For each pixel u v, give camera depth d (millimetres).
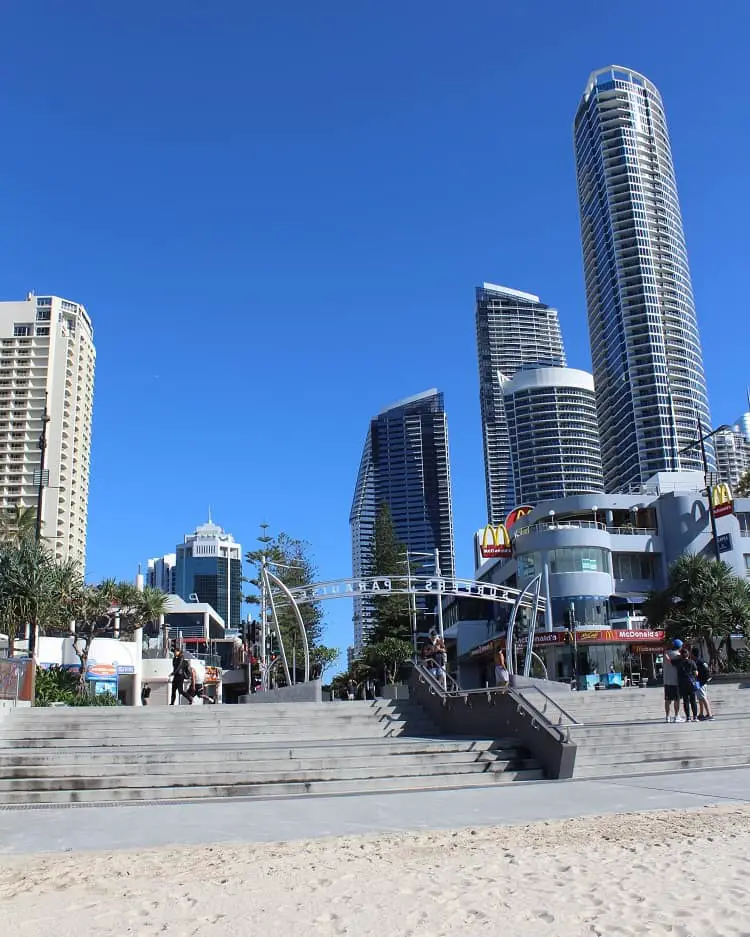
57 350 132500
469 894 6758
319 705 19625
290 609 72250
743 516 68562
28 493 127125
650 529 67375
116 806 12383
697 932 5660
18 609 30422
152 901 6789
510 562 71125
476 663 73000
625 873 7324
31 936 5930
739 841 8570
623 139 197750
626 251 189750
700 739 17828
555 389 182625
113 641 53031
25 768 13898
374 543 79812
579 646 57281
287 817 10930
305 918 6238
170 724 17562
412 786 14078
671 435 174500
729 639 41281
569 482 176750
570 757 14914
